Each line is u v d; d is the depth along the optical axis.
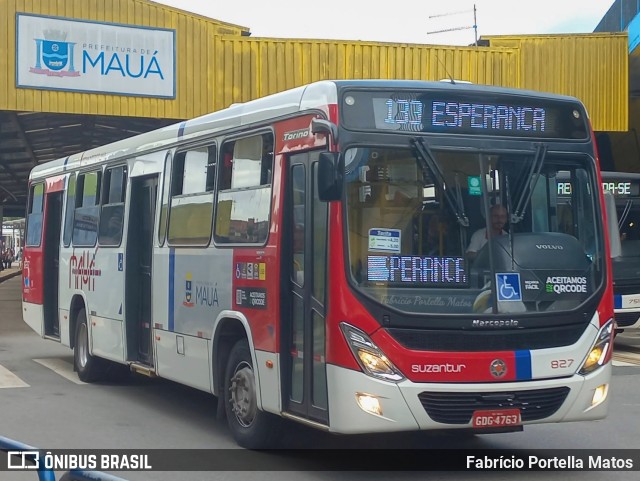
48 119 24.84
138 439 8.62
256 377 7.83
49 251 14.07
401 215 6.90
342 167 6.73
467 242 7.00
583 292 7.30
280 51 22.06
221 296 8.48
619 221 16.61
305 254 7.23
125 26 20.97
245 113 8.37
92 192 12.25
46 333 14.00
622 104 23.19
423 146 7.01
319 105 7.10
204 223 8.96
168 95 21.34
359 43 22.33
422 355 6.70
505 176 7.22
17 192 48.66
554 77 23.16
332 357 6.76
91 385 12.05
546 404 7.03
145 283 10.64
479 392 6.78
